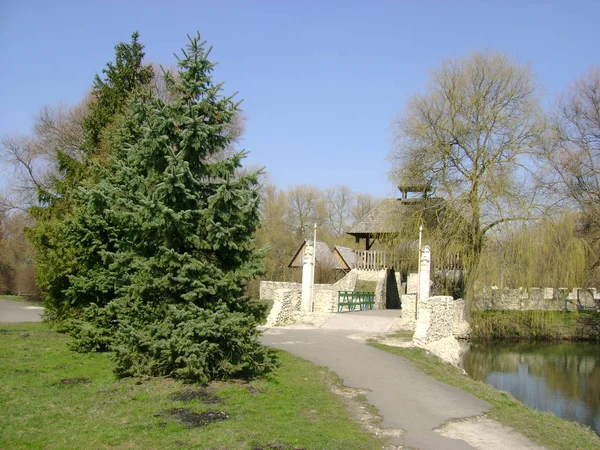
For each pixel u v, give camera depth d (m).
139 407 8.66
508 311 29.17
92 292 14.05
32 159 37.81
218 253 10.84
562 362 22.52
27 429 7.52
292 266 45.66
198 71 10.94
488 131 27.62
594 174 33.00
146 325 10.30
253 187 10.84
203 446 6.99
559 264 27.84
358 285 36.56
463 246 27.84
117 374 10.52
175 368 10.45
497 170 26.94
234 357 10.69
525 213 26.11
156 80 33.75
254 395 9.77
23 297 38.16
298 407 9.30
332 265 44.31
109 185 10.81
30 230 23.08
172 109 10.70
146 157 10.47
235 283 10.68
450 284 30.95
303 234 60.75
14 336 16.59
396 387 11.44
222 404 9.01
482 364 21.12
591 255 30.02
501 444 8.00
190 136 10.46
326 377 12.09
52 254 16.53
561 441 8.50
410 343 18.25
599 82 33.84
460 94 28.12
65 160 24.16
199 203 10.62
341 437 7.79
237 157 10.91
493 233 27.61
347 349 16.34
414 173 28.75
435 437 8.16
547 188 29.00
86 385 10.10
